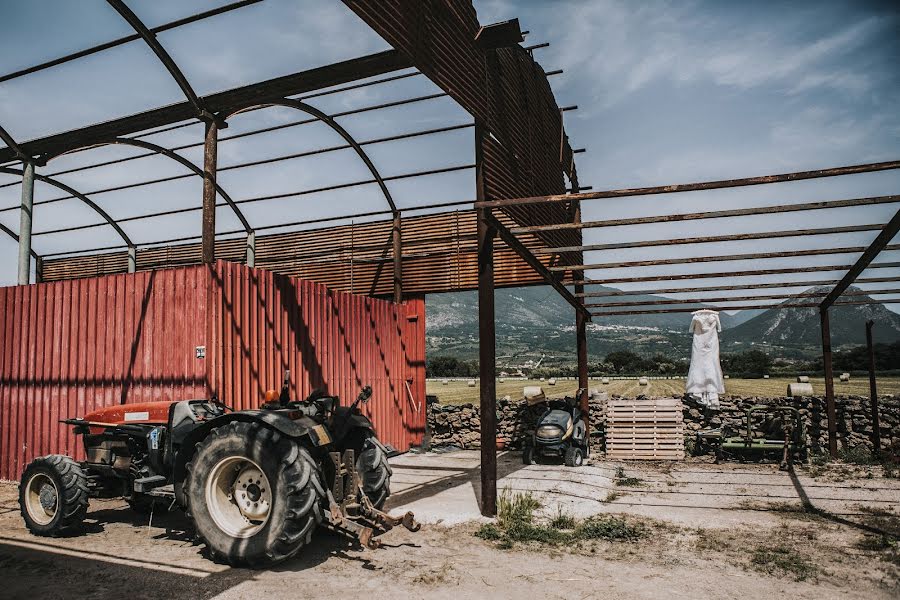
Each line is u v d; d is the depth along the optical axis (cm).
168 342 732
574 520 612
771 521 608
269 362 803
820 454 1080
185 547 502
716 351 1116
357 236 1311
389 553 484
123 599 379
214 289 719
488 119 681
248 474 471
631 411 1123
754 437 1094
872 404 1069
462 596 387
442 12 566
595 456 1119
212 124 766
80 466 579
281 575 427
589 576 430
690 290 986
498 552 491
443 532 555
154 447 545
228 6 639
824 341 1085
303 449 449
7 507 672
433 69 540
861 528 577
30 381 850
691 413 1164
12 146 896
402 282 1259
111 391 775
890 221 611
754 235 682
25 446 842
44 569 441
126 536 538
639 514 644
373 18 446
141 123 855
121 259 1530
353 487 488
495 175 696
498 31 654
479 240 654
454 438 1266
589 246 731
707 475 911
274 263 1393
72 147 912
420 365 1220
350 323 1017
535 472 925
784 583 416
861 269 803
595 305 1103
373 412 1067
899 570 445
